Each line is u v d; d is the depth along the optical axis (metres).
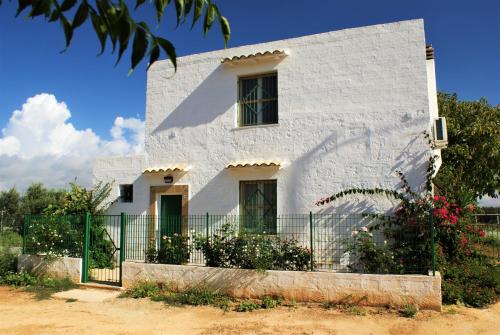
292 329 7.52
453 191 12.06
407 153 10.40
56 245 12.17
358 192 10.67
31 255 12.40
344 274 8.84
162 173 13.08
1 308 9.40
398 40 10.78
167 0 2.04
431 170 10.12
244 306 8.88
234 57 12.11
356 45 11.19
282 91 11.86
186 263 10.81
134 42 1.87
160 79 13.63
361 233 9.62
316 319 8.04
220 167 12.38
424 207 9.62
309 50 11.68
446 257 9.95
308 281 9.07
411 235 9.56
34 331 7.65
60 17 1.88
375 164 10.67
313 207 11.15
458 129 18.11
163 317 8.49
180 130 13.10
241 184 12.14
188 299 9.38
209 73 12.91
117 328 7.81
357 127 10.95
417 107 10.44
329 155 11.15
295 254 9.68
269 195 11.82
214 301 9.34
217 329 7.62
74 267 11.52
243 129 12.23
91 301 9.89
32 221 12.81
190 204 12.62
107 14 1.83
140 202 13.30
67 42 1.90
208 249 10.30
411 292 8.38
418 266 8.97
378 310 8.38
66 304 9.68
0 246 14.45
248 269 9.62
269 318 8.18
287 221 11.37
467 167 18.03
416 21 10.67
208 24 2.35
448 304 8.66
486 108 19.47
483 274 9.51
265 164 11.37
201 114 12.88
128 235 12.95
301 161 11.43
